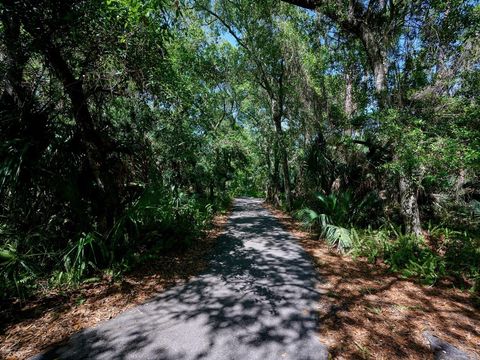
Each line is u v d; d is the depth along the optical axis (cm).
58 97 430
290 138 1344
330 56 984
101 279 409
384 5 648
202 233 722
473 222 648
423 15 635
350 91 1019
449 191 729
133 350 254
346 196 736
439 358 248
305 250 601
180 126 662
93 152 449
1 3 319
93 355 247
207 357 245
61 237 429
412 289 400
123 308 337
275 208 1420
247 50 1155
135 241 494
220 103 1548
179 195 768
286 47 1153
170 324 300
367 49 695
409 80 704
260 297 369
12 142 360
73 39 385
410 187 597
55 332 283
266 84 1219
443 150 412
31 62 418
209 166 1075
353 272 467
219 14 1170
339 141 859
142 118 557
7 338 271
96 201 462
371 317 320
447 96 584
